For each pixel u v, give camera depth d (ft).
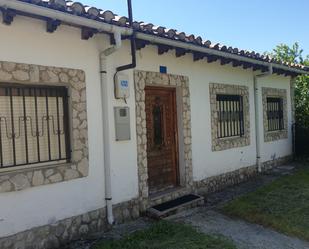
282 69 31.17
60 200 15.70
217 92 26.14
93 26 14.82
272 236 17.15
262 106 32.09
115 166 18.38
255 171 30.55
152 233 16.67
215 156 25.79
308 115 39.09
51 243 15.28
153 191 21.80
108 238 16.37
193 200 21.56
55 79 15.55
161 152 22.41
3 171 14.25
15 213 14.06
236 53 23.97
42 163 15.52
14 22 14.12
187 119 23.18
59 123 16.19
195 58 23.03
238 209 20.71
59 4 13.25
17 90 14.83
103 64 17.51
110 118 18.15
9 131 14.55
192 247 15.25
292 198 22.86
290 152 36.91
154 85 21.16
